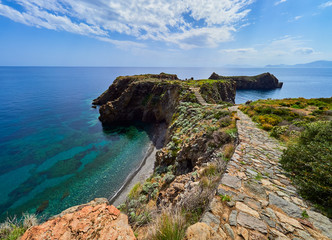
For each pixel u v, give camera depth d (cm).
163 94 5038
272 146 962
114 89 7462
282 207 455
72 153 3228
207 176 732
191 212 501
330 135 749
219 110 2084
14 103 7756
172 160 1695
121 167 2673
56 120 5462
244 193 514
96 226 305
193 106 2975
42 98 9012
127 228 309
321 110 1914
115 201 1881
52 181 2347
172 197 859
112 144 3647
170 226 337
